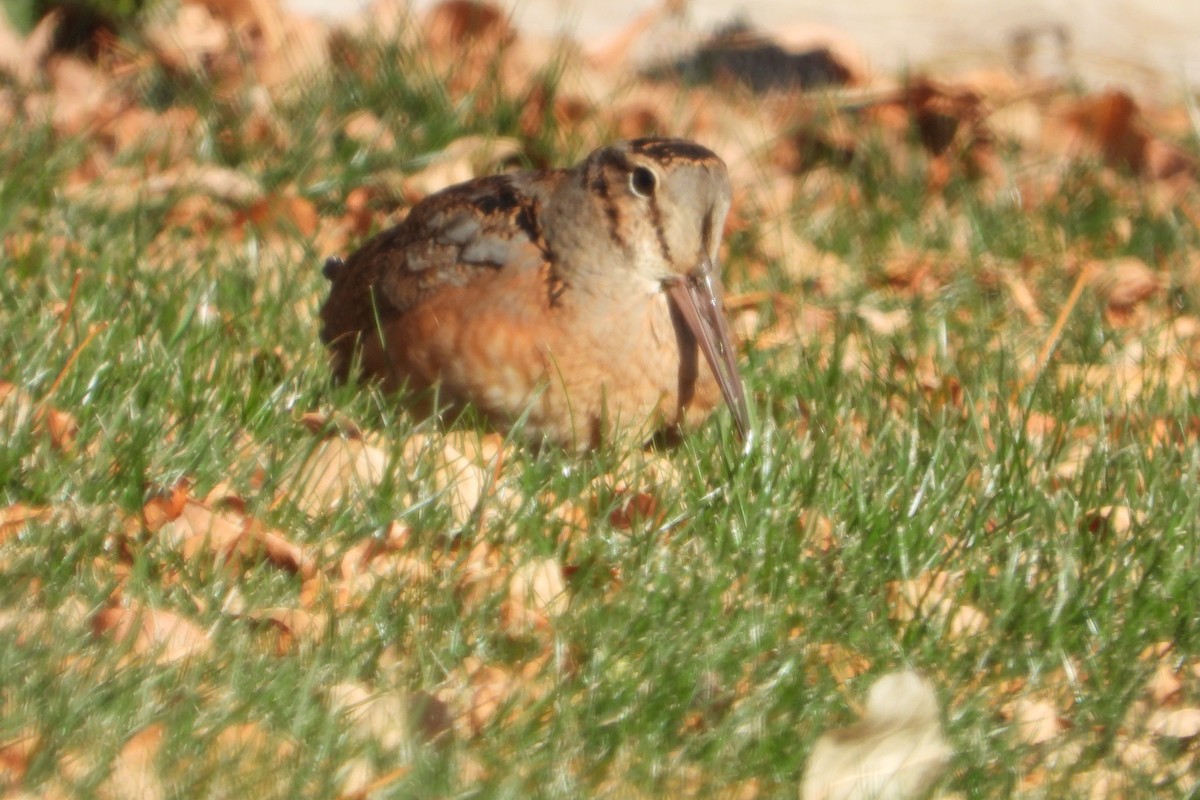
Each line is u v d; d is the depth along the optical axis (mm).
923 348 12969
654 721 8125
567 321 10641
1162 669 9016
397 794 7379
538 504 9789
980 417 11383
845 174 16562
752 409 11109
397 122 15984
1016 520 10078
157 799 7223
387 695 7984
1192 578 9641
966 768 8047
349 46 17375
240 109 15852
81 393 10320
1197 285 14789
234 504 9562
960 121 17453
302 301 12852
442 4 18312
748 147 17000
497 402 10773
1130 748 8414
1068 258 15258
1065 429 11422
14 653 7816
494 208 10977
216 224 14141
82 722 7539
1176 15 21828
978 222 15414
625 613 8867
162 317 11578
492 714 8102
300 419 10523
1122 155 17469
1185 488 10484
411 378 10953
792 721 8297
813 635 8977
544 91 16625
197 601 8703
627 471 10414
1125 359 13250
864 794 7688
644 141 10914
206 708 7781
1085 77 20016
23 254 12672
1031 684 8859
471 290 10742
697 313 10836
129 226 13750
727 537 9648
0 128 15156
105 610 8336
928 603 9383
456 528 9625
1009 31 20953
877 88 18359
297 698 7852
